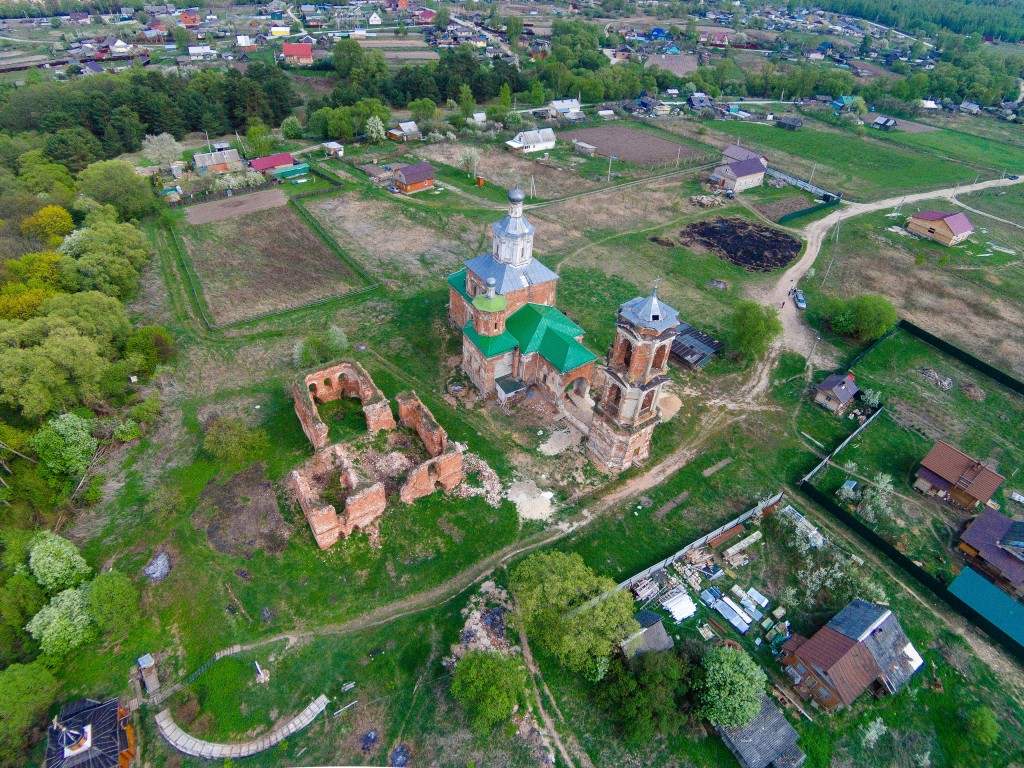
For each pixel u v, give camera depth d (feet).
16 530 173.37
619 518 198.29
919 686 157.07
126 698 147.54
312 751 141.08
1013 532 182.91
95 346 221.46
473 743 142.92
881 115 649.61
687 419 239.71
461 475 204.13
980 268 358.84
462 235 371.35
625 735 143.95
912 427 242.17
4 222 316.40
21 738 137.80
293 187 428.15
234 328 280.10
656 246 371.15
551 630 150.41
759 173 464.65
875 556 189.16
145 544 182.19
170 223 363.76
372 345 271.28
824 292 330.95
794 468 219.82
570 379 230.68
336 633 163.02
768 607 173.68
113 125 471.21
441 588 175.32
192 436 220.64
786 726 144.56
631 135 572.51
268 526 188.44
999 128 626.64
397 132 522.06
